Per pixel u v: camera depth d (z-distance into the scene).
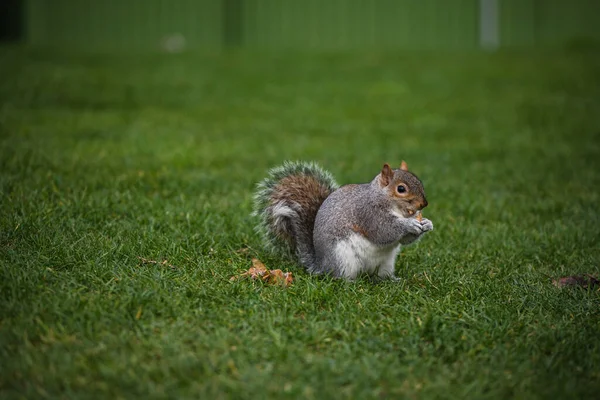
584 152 16.83
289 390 6.31
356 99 23.56
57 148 15.23
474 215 12.27
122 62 27.98
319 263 9.29
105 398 6.06
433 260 9.96
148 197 12.22
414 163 15.98
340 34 38.41
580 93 24.11
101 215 10.73
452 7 37.81
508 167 15.63
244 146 17.12
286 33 38.16
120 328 7.27
